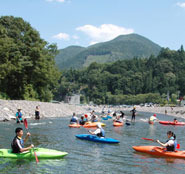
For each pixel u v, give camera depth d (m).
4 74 41.41
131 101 152.38
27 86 48.50
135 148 13.43
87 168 10.06
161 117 50.28
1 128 20.12
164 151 12.57
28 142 14.89
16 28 47.78
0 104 30.78
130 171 9.88
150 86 163.88
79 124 25.80
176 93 156.62
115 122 27.78
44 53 52.97
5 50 41.44
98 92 180.88
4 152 11.20
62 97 182.00
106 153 12.75
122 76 188.75
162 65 186.75
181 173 9.80
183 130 24.94
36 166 10.07
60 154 11.53
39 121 27.08
